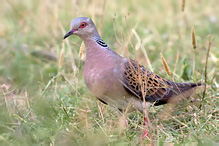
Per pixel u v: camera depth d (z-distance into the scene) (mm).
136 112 10766
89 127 10305
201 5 19484
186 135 9891
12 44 15945
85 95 11711
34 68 14344
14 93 12758
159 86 10625
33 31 17031
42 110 10125
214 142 9461
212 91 11422
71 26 10398
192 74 12719
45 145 9602
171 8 19156
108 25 15859
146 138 9898
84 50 13188
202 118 10477
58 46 14875
